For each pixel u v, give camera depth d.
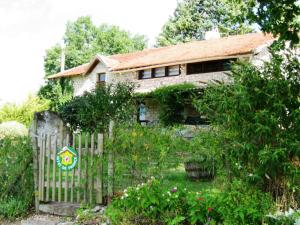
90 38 57.94
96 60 29.06
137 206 5.60
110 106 17.75
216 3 45.97
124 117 17.92
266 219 4.82
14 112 24.83
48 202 7.12
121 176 6.61
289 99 5.30
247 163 5.50
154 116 24.64
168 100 21.33
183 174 9.45
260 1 7.07
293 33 6.85
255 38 23.08
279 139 5.14
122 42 54.97
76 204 6.91
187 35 46.44
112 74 28.16
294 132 5.23
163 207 5.50
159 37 47.09
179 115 21.44
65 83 31.83
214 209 5.16
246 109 5.32
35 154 7.23
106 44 54.94
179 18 46.66
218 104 5.77
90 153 6.86
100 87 19.47
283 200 5.20
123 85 19.73
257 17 7.16
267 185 5.41
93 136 6.86
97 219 6.19
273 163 5.09
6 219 6.78
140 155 6.51
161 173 6.55
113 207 5.89
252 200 5.04
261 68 5.68
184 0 47.47
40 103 27.30
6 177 7.22
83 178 6.86
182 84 21.58
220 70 22.38
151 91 22.09
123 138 6.53
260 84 5.43
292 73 5.49
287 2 6.80
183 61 22.98
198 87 20.44
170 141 6.78
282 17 6.99
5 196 7.14
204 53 23.14
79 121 18.00
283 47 6.70
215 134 5.99
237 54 20.31
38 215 6.91
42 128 12.24
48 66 53.59
